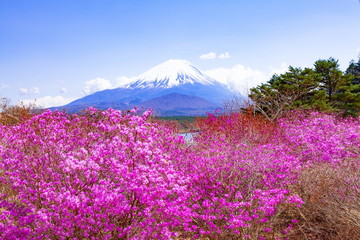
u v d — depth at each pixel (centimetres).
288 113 1535
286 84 2216
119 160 470
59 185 473
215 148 797
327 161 655
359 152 696
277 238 518
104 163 472
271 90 2231
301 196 625
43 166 501
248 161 656
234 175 640
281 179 633
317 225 551
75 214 430
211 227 528
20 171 505
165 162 479
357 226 461
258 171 656
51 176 490
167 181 467
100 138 565
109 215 465
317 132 888
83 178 465
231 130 1045
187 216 513
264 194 534
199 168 648
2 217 446
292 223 575
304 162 688
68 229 427
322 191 576
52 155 519
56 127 588
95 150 486
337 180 580
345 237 491
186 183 566
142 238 453
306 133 884
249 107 1559
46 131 568
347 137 741
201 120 1357
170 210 461
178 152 703
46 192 435
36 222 445
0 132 666
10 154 536
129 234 462
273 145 811
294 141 837
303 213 586
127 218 456
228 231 539
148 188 418
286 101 1772
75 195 432
